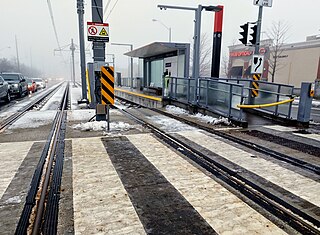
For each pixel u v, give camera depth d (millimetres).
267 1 10641
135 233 2660
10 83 19266
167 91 14508
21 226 2752
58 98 20656
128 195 3479
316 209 3188
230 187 3777
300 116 8656
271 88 10258
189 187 3756
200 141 6383
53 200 3311
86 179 3979
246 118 10047
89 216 2951
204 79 10625
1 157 4988
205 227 2783
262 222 2887
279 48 34500
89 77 12844
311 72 30891
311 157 5281
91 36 9180
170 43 16094
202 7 12258
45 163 4652
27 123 8508
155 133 7156
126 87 30172
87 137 6629
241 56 41281
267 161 4969
